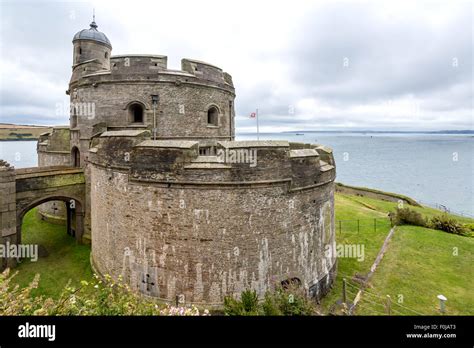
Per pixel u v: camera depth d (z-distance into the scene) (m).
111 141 14.45
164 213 12.80
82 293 14.61
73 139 22.27
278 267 13.16
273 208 12.91
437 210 37.72
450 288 15.26
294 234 13.62
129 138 13.61
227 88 21.55
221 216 12.41
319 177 14.66
